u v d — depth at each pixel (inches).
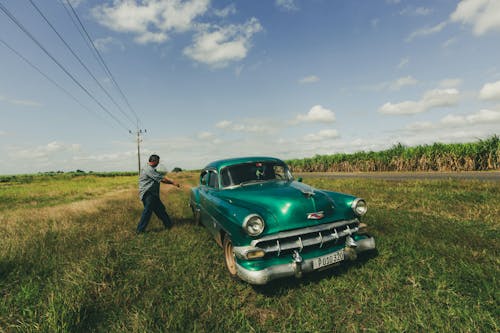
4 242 178.7
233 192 142.5
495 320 81.7
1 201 529.7
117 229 222.8
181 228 217.8
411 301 96.0
